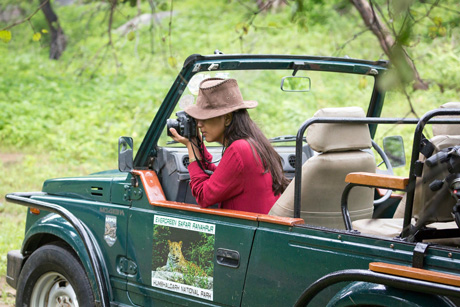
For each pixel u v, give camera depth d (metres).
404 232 2.74
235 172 3.42
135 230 3.75
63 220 4.13
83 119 12.79
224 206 3.55
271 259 3.09
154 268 3.64
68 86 14.65
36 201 4.31
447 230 2.86
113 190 3.92
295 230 3.03
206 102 3.53
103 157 11.23
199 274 3.40
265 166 3.53
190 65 3.58
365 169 3.37
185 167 3.76
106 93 13.87
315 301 2.96
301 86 4.17
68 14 16.92
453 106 3.55
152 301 3.70
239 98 3.57
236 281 3.24
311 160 3.21
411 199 2.69
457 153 2.61
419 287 2.45
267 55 3.90
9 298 5.54
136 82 13.95
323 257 2.90
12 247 6.63
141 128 11.71
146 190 3.71
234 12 17.31
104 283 3.86
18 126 12.69
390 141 4.43
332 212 3.35
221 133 3.63
